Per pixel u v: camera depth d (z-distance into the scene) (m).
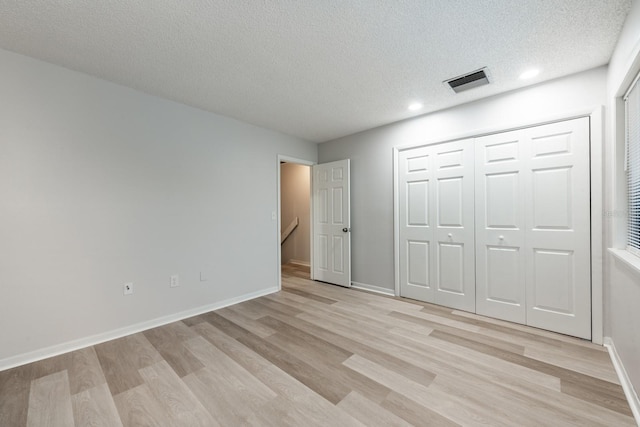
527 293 2.54
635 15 1.45
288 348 2.18
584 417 1.42
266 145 3.70
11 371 1.88
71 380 1.78
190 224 2.92
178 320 2.79
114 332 2.39
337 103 2.87
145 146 2.60
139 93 2.56
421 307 3.08
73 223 2.20
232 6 1.52
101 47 1.91
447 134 3.01
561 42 1.85
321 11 1.56
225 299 3.21
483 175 2.78
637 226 1.72
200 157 3.01
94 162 2.30
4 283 1.92
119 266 2.43
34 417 1.46
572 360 1.96
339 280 4.07
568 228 2.33
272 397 1.61
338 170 4.07
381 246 3.66
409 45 1.89
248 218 3.48
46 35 1.77
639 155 1.69
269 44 1.88
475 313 2.87
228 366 1.93
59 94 2.14
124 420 1.44
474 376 1.78
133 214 2.52
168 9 1.54
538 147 2.46
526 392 1.62
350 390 1.66
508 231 2.64
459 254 2.97
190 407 1.53
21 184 1.98
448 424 1.39
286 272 5.04
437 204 3.12
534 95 2.46
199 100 2.79
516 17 1.61
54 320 2.11
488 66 2.16
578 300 2.29
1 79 1.91
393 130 3.49
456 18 1.62
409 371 1.85
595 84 2.18
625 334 1.71
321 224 4.33
